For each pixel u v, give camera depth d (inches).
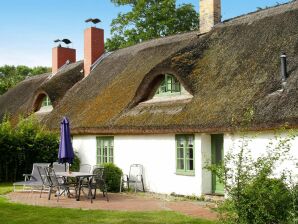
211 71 630.5
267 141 481.7
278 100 481.1
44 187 659.4
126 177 682.8
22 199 566.9
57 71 1122.7
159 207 498.3
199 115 556.7
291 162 451.8
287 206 323.3
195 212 460.8
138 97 701.3
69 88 978.1
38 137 801.6
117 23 1363.2
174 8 1338.6
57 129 832.3
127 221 406.9
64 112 876.6
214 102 560.4
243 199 327.6
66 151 625.0
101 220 413.4
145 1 1316.4
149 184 648.4
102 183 595.8
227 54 645.9
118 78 839.1
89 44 1007.6
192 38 780.0
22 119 874.8
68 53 1155.9
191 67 650.8
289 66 531.8
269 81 528.7
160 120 611.8
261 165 338.6
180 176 601.6
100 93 838.5
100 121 728.3
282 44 580.1
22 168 793.6
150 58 815.1
